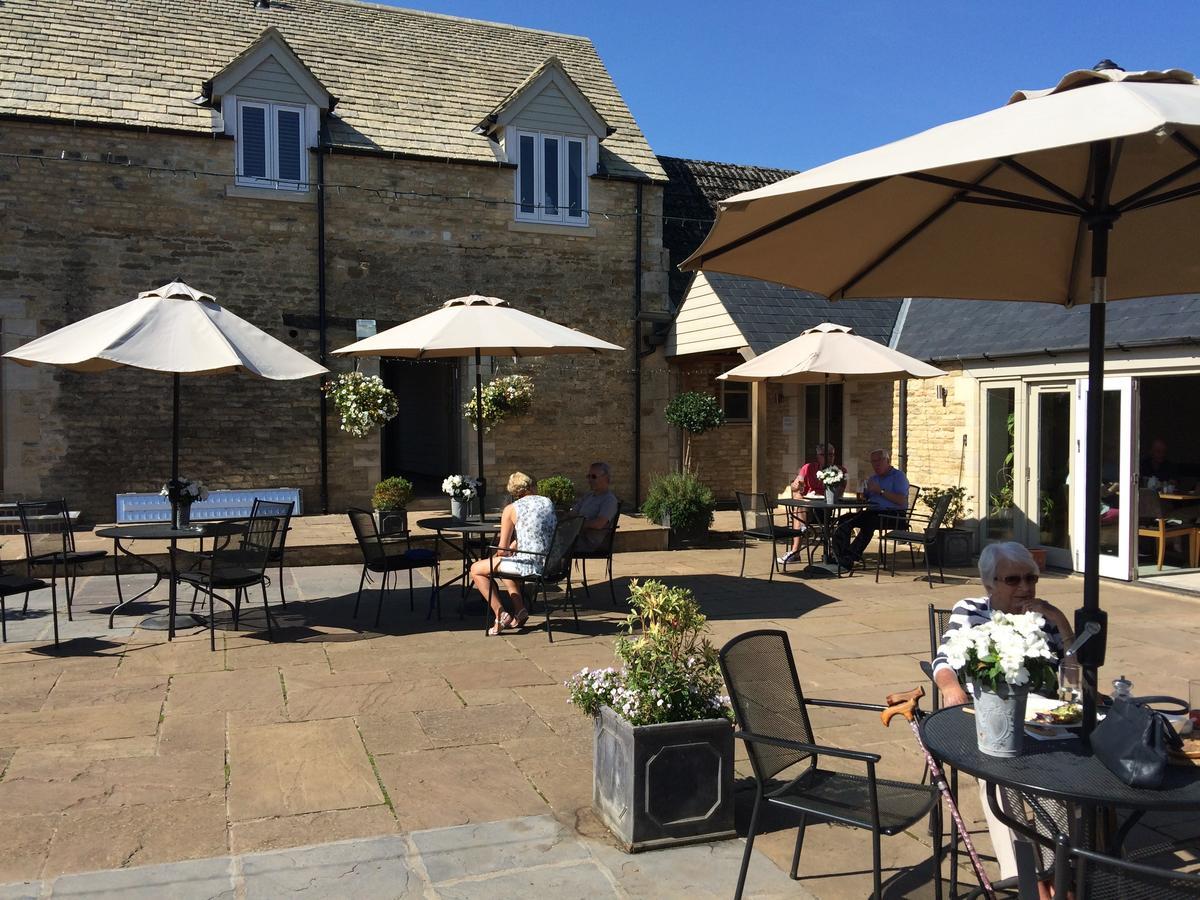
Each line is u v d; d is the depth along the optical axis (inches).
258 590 360.5
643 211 590.9
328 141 521.0
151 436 488.4
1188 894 81.5
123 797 167.0
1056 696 127.0
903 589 374.0
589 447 581.6
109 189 479.2
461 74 600.7
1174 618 326.6
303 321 516.4
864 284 167.5
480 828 156.6
